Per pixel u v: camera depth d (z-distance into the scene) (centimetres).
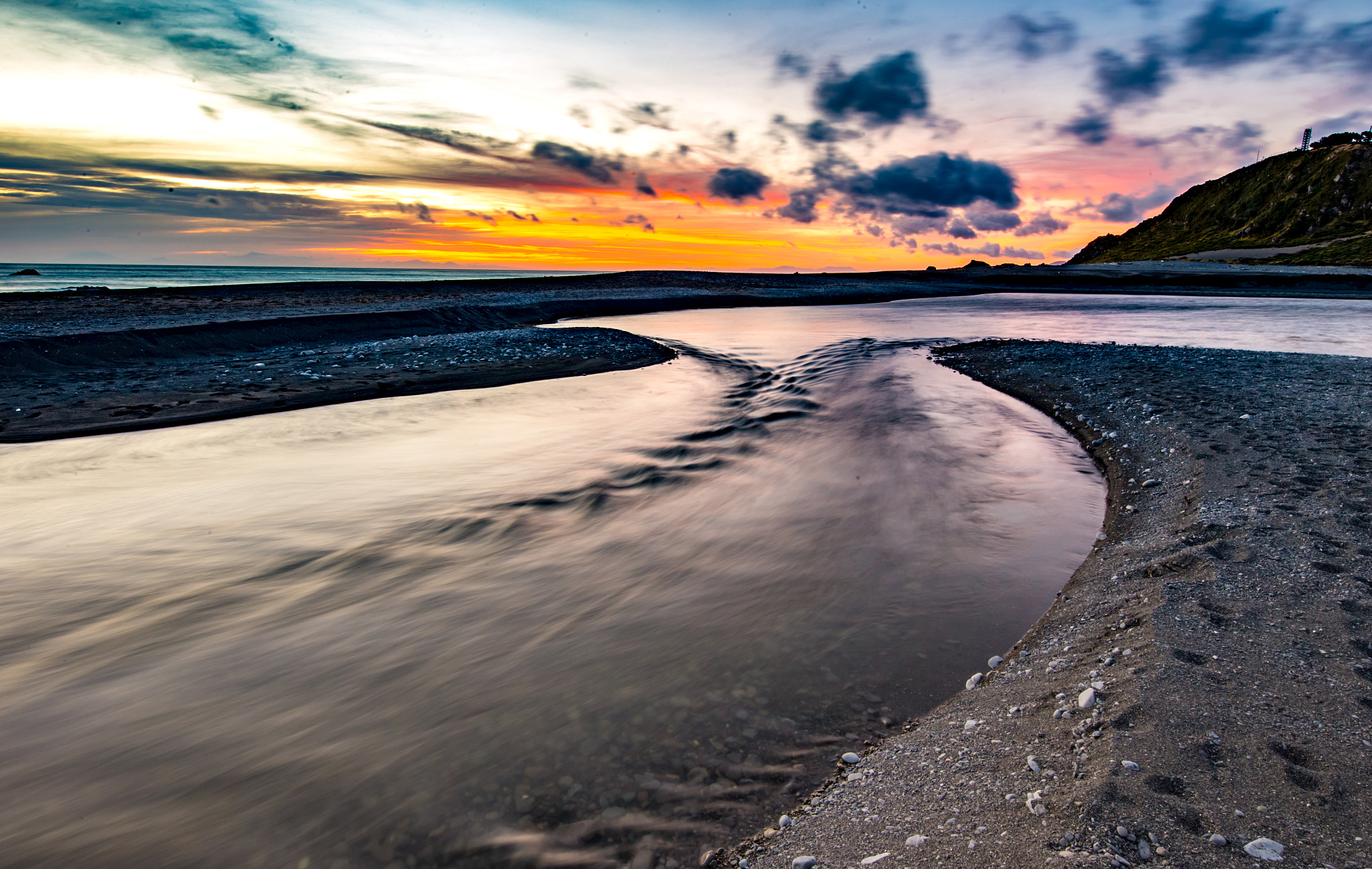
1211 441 801
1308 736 279
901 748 327
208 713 389
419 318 2489
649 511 727
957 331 2642
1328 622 383
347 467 880
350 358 1703
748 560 596
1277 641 364
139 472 853
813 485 794
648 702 387
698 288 4894
